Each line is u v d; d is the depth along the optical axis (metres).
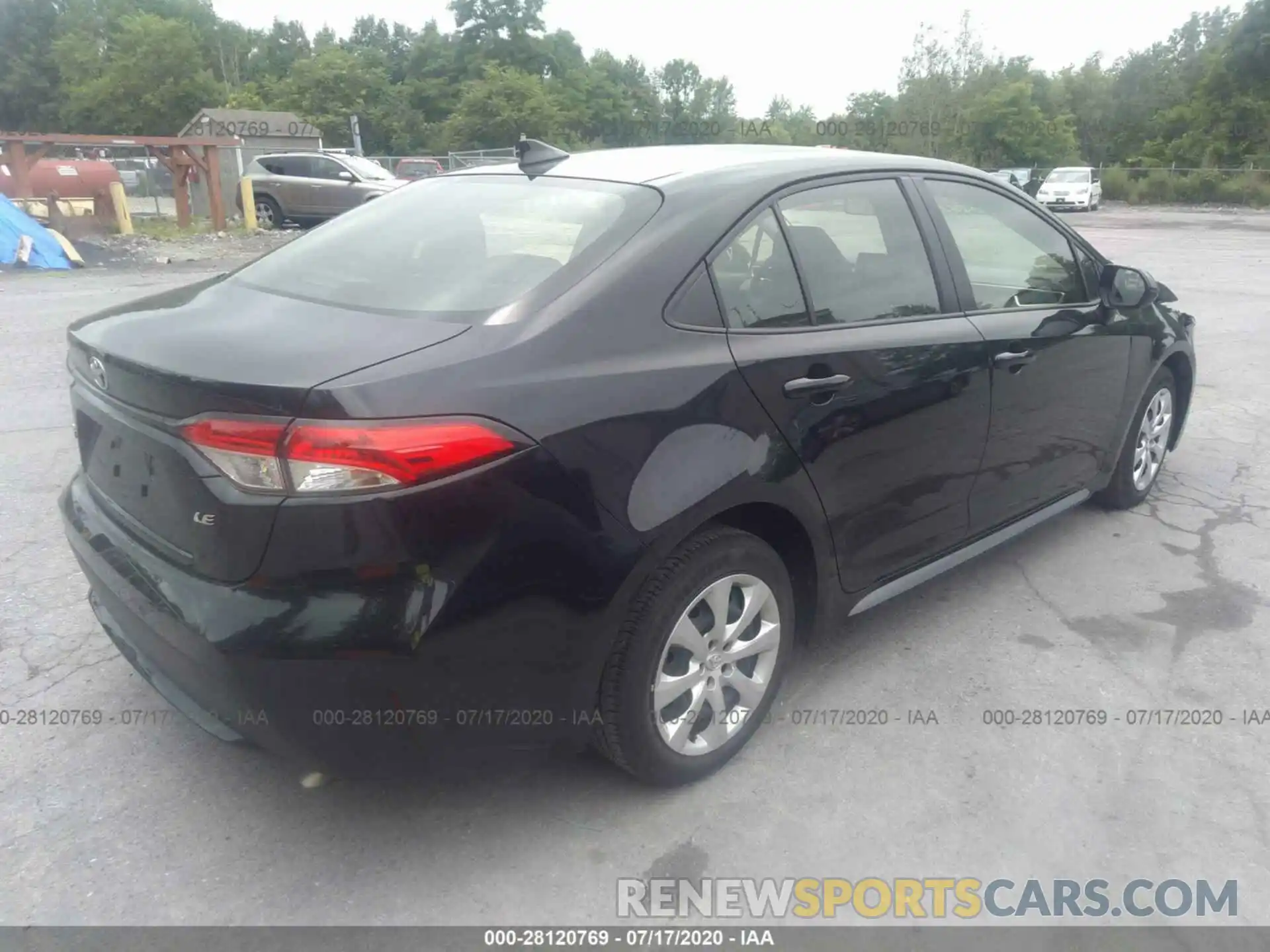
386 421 2.06
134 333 2.48
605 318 2.44
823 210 3.07
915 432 3.17
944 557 3.55
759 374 2.69
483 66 81.62
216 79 89.38
